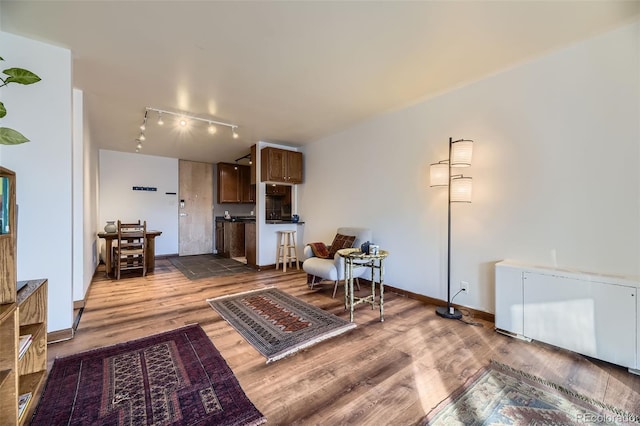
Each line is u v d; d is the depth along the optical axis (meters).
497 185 2.62
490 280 2.68
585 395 1.57
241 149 5.74
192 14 1.81
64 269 2.23
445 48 2.20
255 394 1.60
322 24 1.90
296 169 5.19
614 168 2.01
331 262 3.53
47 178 2.17
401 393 1.60
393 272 3.61
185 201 6.92
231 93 2.99
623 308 1.81
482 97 2.72
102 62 2.38
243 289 3.77
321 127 4.20
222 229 6.93
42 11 1.77
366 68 2.49
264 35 2.02
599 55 2.06
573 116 2.18
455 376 1.76
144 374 1.77
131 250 4.51
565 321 2.04
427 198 3.22
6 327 1.23
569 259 2.21
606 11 1.78
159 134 4.57
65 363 1.88
